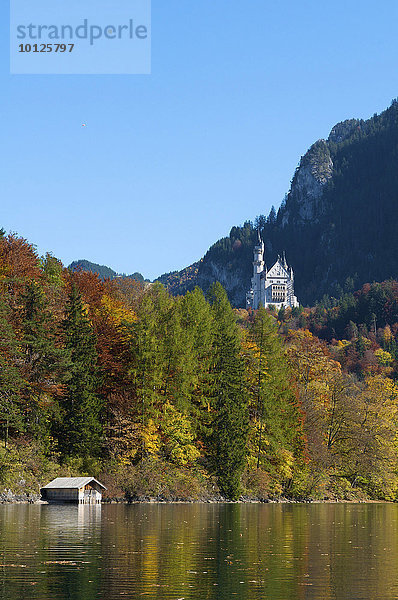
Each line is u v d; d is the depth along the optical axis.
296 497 105.75
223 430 92.94
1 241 95.81
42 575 30.62
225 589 28.77
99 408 84.06
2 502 72.56
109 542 41.22
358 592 28.66
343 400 118.75
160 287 114.81
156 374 90.25
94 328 92.25
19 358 81.06
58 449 82.31
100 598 26.66
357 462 116.69
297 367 129.38
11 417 75.19
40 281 96.44
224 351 97.12
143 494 84.00
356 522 63.28
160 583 29.55
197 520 58.44
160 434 90.19
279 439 100.69
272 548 41.16
